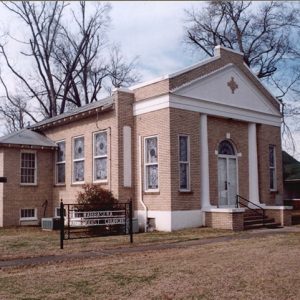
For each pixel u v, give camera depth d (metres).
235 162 22.20
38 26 43.09
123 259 11.62
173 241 15.16
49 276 9.54
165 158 19.00
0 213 23.28
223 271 9.68
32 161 24.69
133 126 20.78
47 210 24.86
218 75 21.30
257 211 21.55
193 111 19.97
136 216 20.09
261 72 39.19
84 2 45.59
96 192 18.58
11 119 45.22
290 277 8.95
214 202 20.62
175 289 8.28
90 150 22.27
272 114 24.16
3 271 10.28
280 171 24.42
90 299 7.71
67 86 44.16
